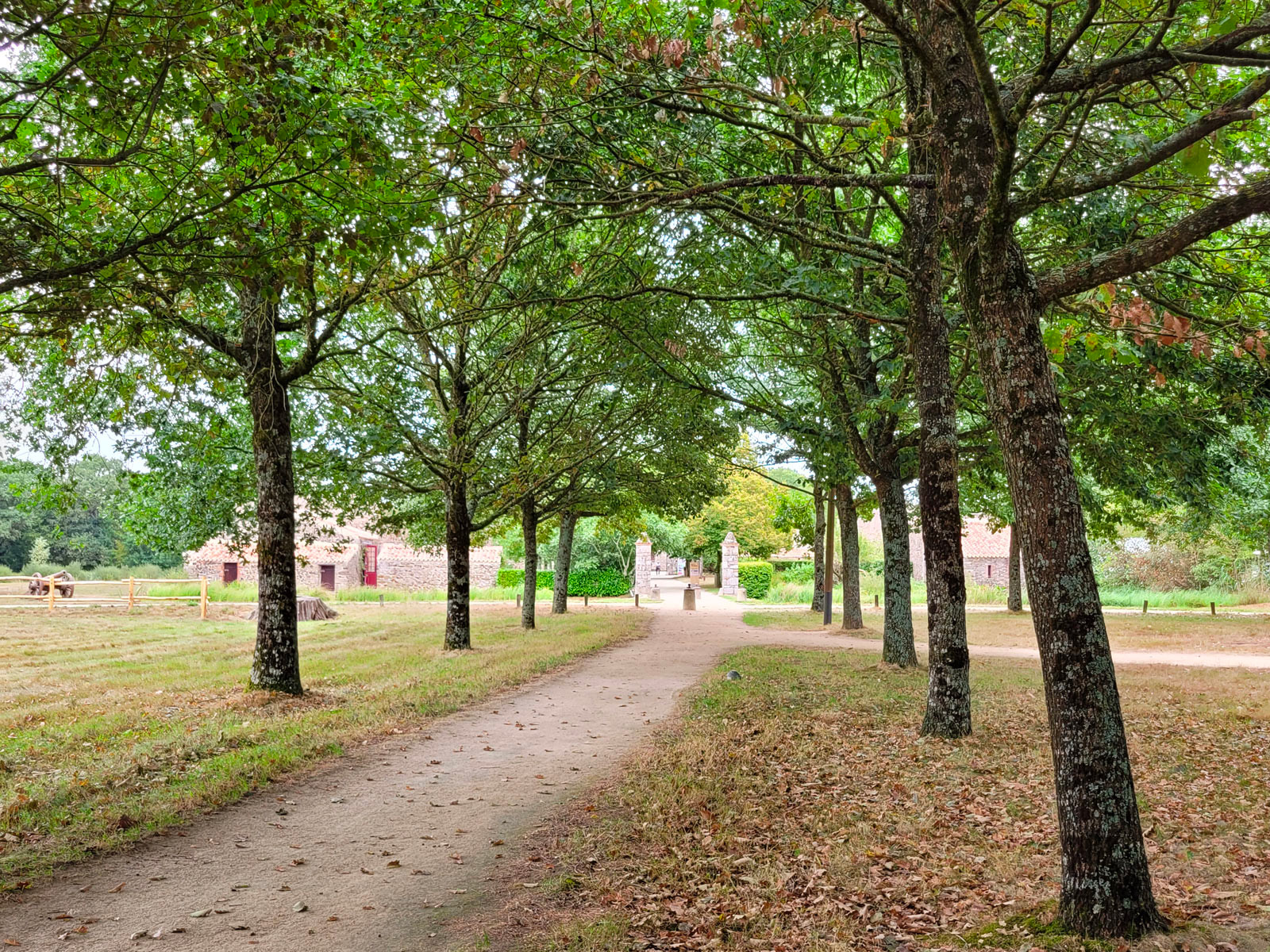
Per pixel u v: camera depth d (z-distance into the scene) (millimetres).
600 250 12695
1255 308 7180
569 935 4645
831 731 9922
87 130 6797
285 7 6223
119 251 6438
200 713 10727
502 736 9859
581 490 24375
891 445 15602
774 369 19406
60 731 9672
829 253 11703
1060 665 4477
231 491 16375
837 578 47750
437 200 7793
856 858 5875
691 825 6586
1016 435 4668
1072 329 7055
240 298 11945
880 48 9719
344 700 11859
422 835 6348
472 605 41281
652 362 14312
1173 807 6906
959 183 5188
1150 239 4496
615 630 24859
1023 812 6844
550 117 7703
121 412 11594
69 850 5754
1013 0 5191
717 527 58531
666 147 8930
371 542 53875
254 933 4645
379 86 8148
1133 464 14531
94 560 58062
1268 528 24297
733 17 7035
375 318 15703
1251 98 4113
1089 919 4289
